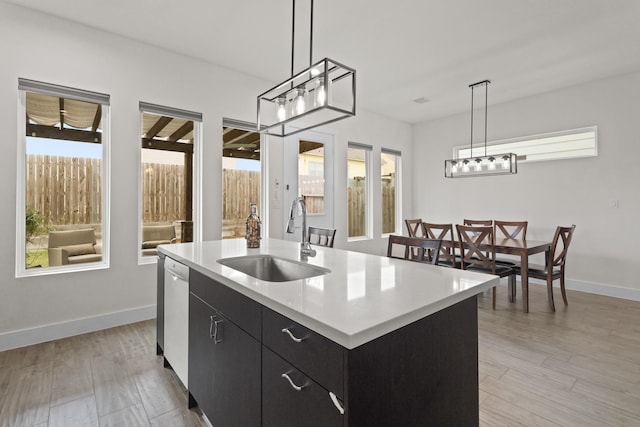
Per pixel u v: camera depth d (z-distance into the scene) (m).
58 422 1.70
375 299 1.11
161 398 1.91
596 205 4.13
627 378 2.12
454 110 5.30
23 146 2.67
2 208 2.52
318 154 4.62
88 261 2.96
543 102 4.54
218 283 1.52
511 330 2.93
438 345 1.15
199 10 2.66
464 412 1.27
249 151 4.01
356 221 5.30
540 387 2.03
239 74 3.79
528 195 4.71
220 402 1.49
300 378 1.01
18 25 2.57
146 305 3.16
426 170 5.93
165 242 3.41
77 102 2.92
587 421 1.71
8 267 2.54
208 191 3.55
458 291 1.21
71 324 2.77
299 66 3.67
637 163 3.84
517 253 3.43
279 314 1.10
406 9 2.64
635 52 3.36
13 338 2.54
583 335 2.82
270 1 2.55
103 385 2.04
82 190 2.94
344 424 0.85
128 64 3.06
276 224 4.12
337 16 2.74
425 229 4.33
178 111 3.35
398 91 4.45
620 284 3.97
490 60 3.54
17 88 2.56
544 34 3.02
